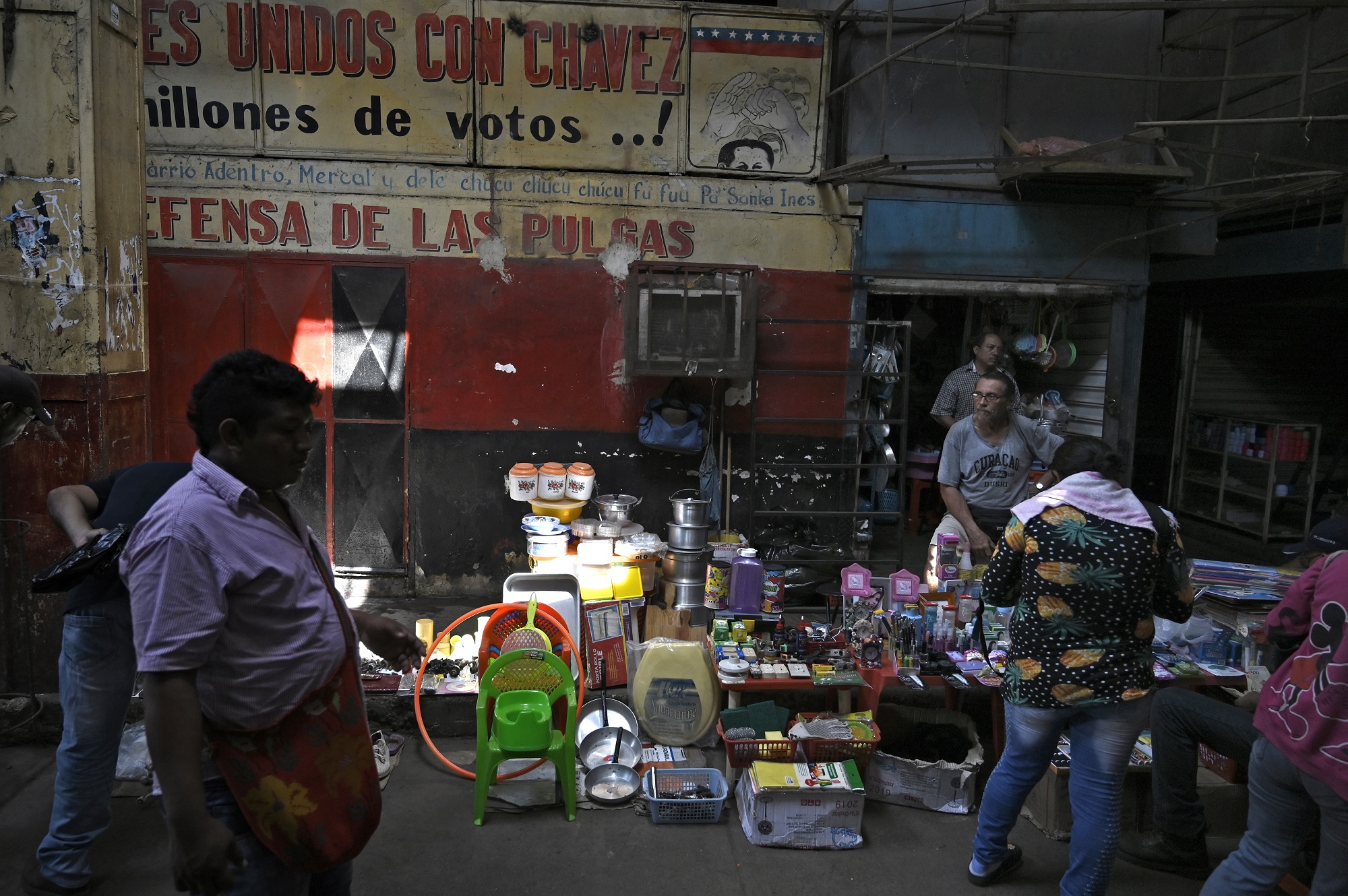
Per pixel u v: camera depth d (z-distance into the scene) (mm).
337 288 5520
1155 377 9164
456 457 5680
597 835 3496
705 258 5684
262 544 1830
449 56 5387
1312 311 8641
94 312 3975
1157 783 3318
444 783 3844
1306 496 7797
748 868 3312
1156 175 5148
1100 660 2805
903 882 3250
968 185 5750
